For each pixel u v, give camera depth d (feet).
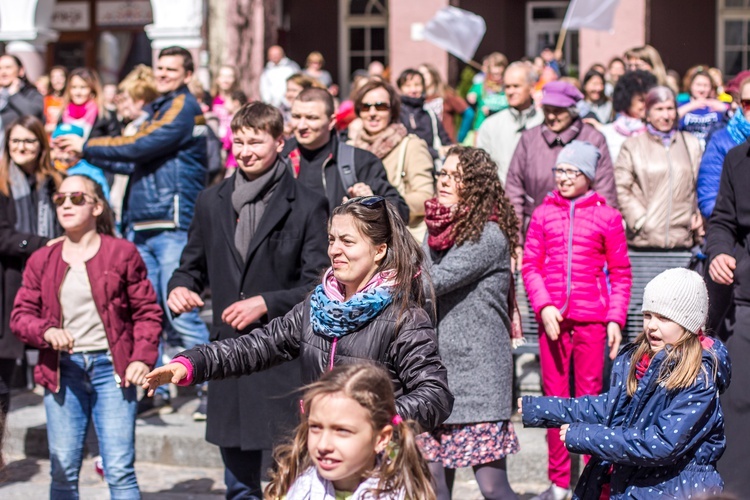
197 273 32.86
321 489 19.77
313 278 31.24
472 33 88.69
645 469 25.00
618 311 34.53
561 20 132.05
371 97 40.45
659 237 42.91
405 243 23.50
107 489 39.65
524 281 35.60
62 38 127.65
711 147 37.09
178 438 42.29
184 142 42.32
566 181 34.86
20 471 41.98
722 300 34.09
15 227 42.14
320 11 136.77
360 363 20.06
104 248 32.94
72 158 45.34
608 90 76.54
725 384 25.43
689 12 128.77
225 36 103.30
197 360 24.13
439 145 56.08
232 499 32.58
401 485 19.36
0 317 40.37
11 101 60.03
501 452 31.32
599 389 35.12
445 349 31.19
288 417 31.27
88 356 32.96
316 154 36.78
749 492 32.30
